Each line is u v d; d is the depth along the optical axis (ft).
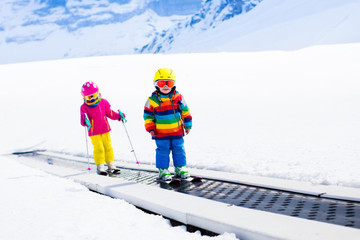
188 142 21.03
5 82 69.46
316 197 8.80
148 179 12.53
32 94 54.75
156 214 8.63
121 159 17.69
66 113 40.42
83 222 8.12
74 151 21.61
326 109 29.04
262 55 93.04
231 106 35.70
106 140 15.39
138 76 70.08
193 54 108.99
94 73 77.61
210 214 7.33
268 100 37.45
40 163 18.24
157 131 12.48
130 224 7.84
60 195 10.78
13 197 10.82
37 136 29.60
